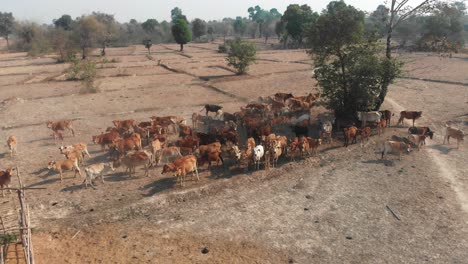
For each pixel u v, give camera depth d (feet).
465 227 40.27
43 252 36.55
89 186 50.70
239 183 51.47
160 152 56.90
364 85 71.36
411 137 62.23
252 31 493.77
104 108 95.40
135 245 37.88
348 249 36.99
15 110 93.40
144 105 98.53
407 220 41.81
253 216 43.29
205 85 126.82
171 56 230.07
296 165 57.11
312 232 39.96
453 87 113.80
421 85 117.80
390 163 57.41
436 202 45.52
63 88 123.24
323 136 65.72
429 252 36.27
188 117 86.53
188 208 45.32
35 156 61.93
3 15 392.27
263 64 181.78
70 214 43.93
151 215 43.80
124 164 53.31
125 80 138.00
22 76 149.38
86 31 232.94
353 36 71.51
